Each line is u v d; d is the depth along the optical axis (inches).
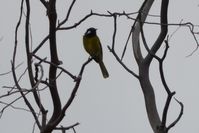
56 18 329.4
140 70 418.6
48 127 317.4
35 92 327.6
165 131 346.0
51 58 338.0
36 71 332.2
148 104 410.0
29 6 339.6
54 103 336.8
